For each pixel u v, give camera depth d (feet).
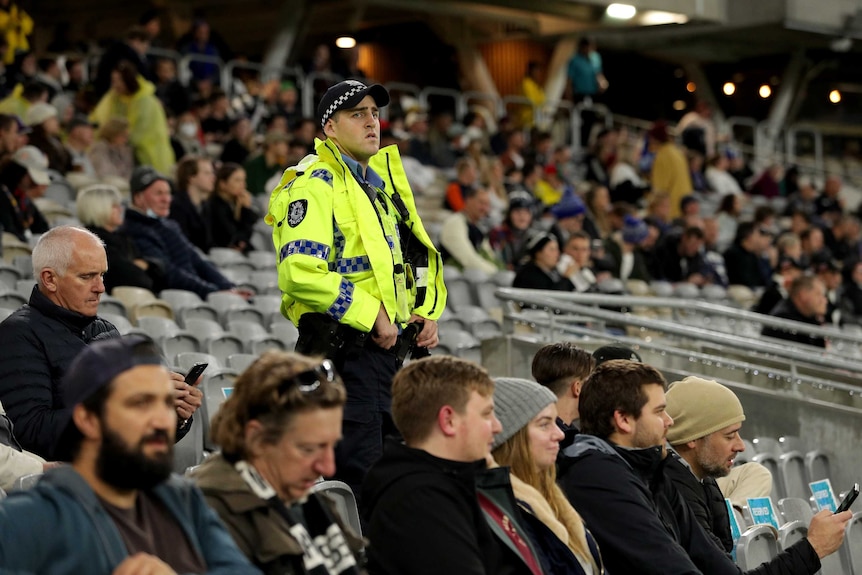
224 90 186.50
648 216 168.55
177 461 67.41
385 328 57.00
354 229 57.72
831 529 58.13
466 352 103.24
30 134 136.56
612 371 57.06
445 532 44.27
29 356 54.75
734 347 97.96
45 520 33.12
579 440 56.13
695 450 62.39
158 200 102.12
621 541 53.31
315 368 38.47
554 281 112.47
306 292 55.83
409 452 45.83
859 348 141.59
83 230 57.21
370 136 58.29
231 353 89.30
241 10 239.91
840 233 201.16
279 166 153.69
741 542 62.18
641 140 229.86
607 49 288.10
